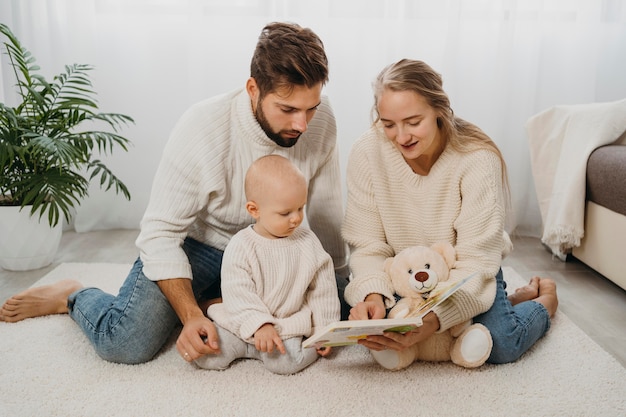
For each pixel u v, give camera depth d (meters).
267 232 1.44
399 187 1.52
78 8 2.42
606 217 1.95
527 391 1.34
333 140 1.63
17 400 1.29
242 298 1.39
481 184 1.42
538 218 2.62
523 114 2.55
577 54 2.54
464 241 1.44
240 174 1.51
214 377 1.40
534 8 2.47
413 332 1.33
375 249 1.54
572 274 2.13
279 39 1.31
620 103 2.09
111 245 2.42
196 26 2.42
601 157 1.96
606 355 1.50
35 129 2.05
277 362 1.40
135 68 2.50
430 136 1.37
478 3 2.48
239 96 1.48
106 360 1.46
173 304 1.42
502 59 2.48
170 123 2.55
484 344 1.39
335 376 1.40
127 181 2.59
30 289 1.71
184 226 1.48
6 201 2.10
